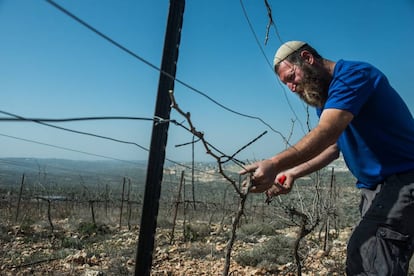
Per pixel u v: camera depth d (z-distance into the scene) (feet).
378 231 7.20
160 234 37.17
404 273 7.16
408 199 7.10
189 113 5.15
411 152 7.39
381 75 7.35
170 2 6.98
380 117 7.28
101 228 39.88
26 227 37.81
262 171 6.37
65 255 25.36
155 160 6.96
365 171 7.80
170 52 6.93
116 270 20.89
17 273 20.85
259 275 20.15
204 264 23.54
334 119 6.74
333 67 7.77
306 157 6.60
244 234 35.86
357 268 7.32
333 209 25.46
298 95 8.09
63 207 54.24
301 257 20.38
